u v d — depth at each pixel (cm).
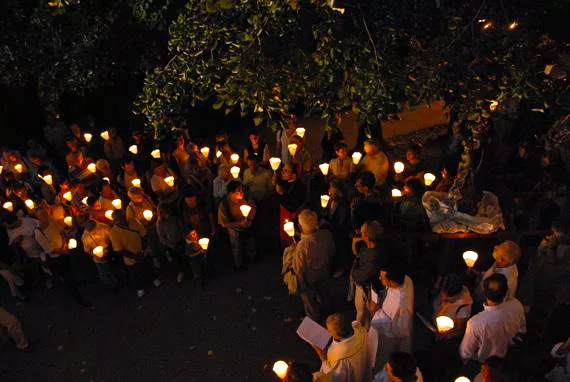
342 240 758
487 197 713
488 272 601
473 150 727
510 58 519
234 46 518
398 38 537
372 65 497
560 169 746
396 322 552
